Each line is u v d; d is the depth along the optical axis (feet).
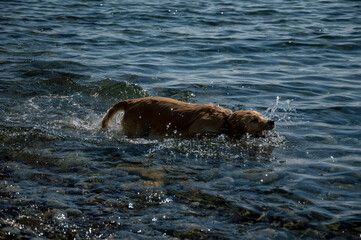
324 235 16.33
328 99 32.24
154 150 24.49
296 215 17.57
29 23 55.16
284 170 21.72
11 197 18.84
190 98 32.50
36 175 21.04
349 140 25.39
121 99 32.86
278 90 34.40
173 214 17.79
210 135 26.45
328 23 56.70
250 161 23.02
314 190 19.57
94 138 26.22
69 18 58.80
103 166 22.22
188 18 59.98
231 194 19.33
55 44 46.50
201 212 17.93
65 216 17.56
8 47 44.45
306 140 25.70
